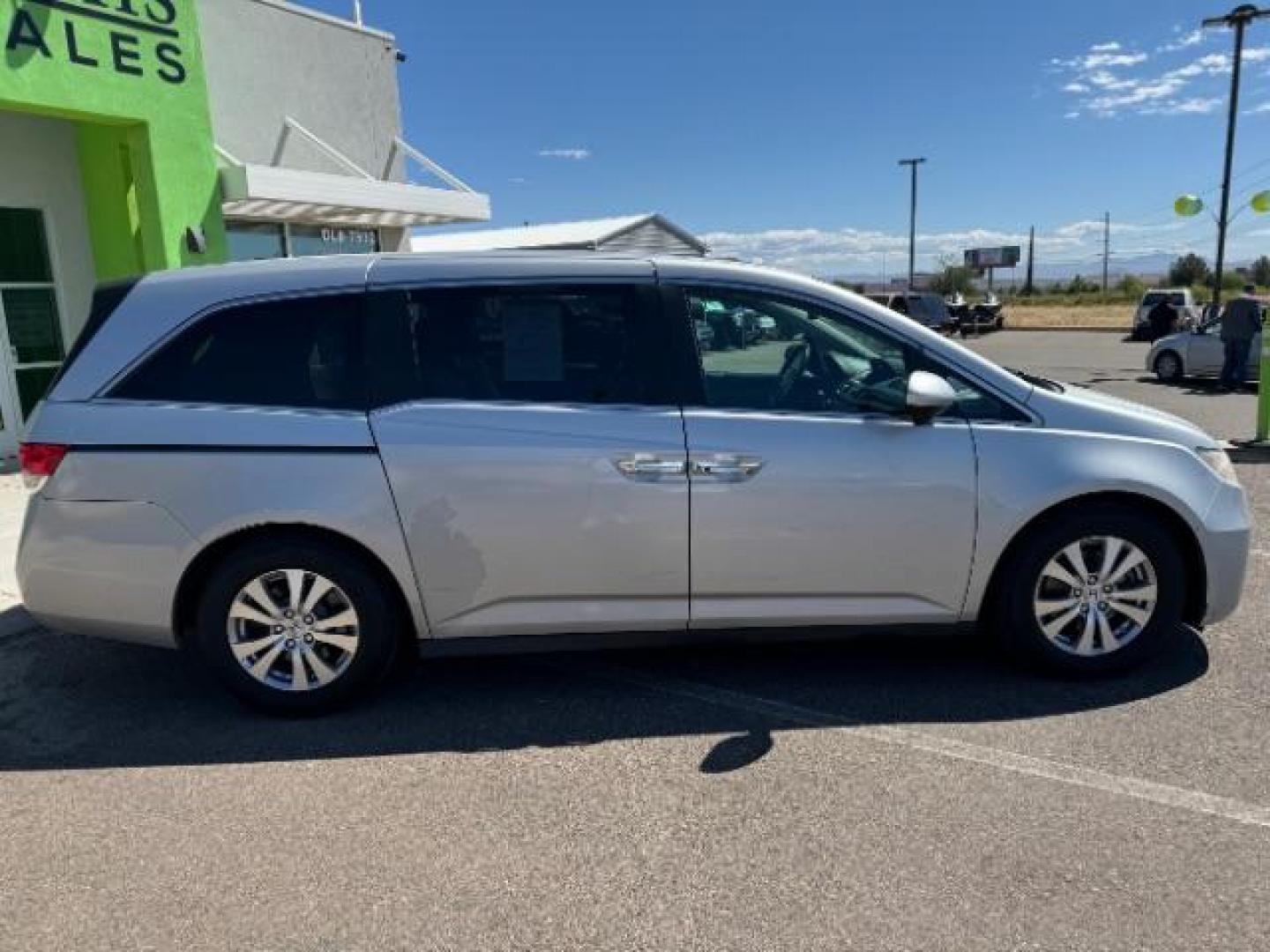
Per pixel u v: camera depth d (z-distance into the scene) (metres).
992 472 3.71
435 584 3.67
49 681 4.24
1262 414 9.81
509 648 3.79
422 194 12.58
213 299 3.71
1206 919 2.47
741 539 3.68
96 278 9.79
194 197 9.51
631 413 3.66
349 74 13.64
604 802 3.12
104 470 3.62
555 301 3.73
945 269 73.56
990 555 3.76
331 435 3.60
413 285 3.73
